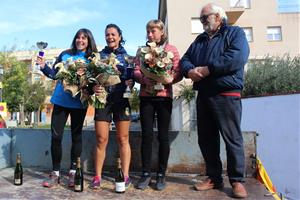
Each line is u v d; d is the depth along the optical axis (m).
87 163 4.06
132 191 3.21
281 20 24.61
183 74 3.40
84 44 3.67
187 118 18.84
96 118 3.37
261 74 13.97
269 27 24.70
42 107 41.25
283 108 8.16
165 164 3.38
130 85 3.52
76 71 3.24
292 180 7.79
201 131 3.41
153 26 3.46
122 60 3.55
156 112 3.48
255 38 24.52
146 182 3.33
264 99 8.62
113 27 3.58
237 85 3.14
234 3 23.97
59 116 3.54
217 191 3.23
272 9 24.64
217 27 3.34
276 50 24.53
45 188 3.29
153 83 3.35
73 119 3.61
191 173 3.87
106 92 3.30
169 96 3.44
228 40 3.20
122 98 3.49
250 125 8.97
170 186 3.40
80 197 2.99
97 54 3.34
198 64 3.35
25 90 35.78
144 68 3.23
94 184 3.26
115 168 4.02
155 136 3.98
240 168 3.07
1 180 3.61
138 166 4.00
